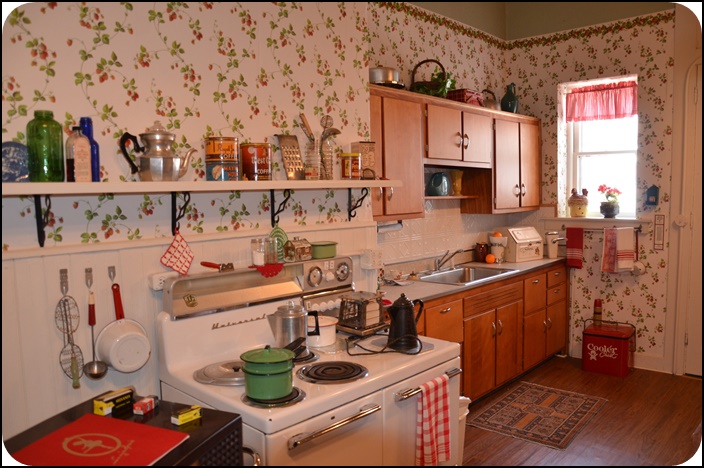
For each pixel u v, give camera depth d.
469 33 4.47
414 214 3.37
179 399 1.90
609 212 4.55
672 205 4.20
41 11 1.73
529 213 4.98
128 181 1.92
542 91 4.81
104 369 1.87
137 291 1.98
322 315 2.34
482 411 3.54
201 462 1.39
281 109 2.47
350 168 2.64
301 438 1.59
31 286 1.72
